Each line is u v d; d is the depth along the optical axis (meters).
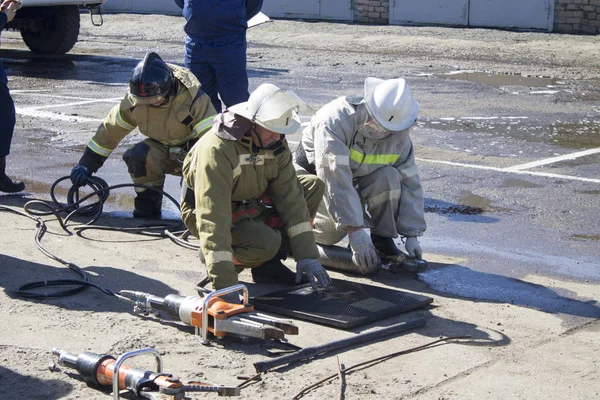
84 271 5.20
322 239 5.45
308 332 4.34
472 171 8.26
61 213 6.53
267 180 4.71
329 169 5.10
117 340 4.17
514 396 3.65
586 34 19.30
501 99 12.57
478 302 4.88
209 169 4.39
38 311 4.52
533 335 4.36
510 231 6.39
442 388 3.71
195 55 8.09
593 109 11.80
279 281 5.15
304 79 14.27
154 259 5.49
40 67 15.80
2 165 6.84
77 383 3.71
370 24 21.89
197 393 3.62
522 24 20.06
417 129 10.34
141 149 6.30
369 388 3.68
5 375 3.78
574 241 6.16
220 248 4.32
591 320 4.61
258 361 3.95
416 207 5.41
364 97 5.16
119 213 6.71
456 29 20.41
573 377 3.85
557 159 8.80
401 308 4.62
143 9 25.67
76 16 17.08
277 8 23.20
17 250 5.56
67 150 9.00
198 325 4.18
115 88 13.39
